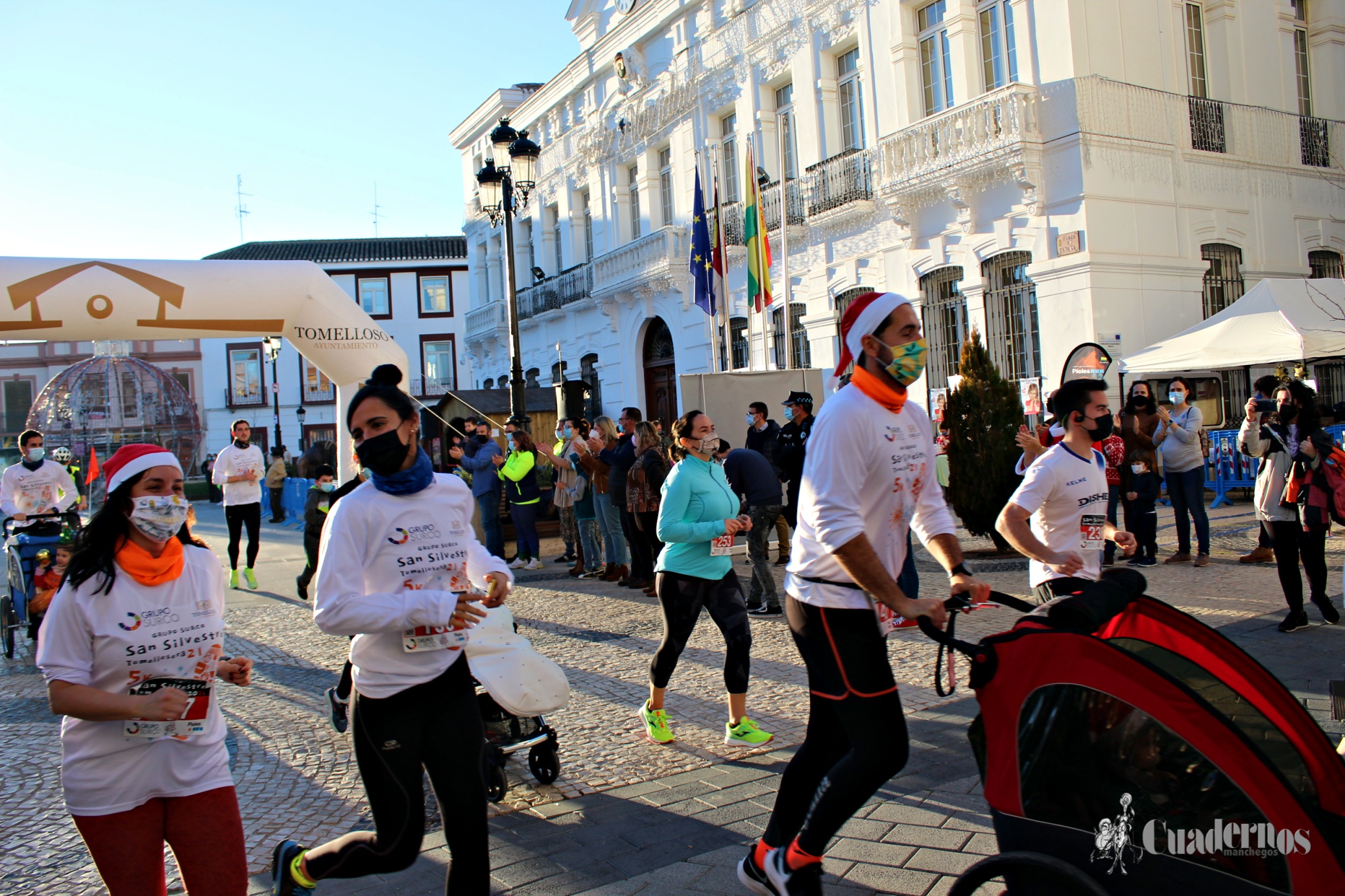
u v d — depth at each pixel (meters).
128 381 35.56
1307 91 17.08
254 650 8.02
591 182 26.12
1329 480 6.55
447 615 2.74
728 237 20.64
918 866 3.49
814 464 2.86
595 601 9.70
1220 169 15.37
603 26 24.66
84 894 3.64
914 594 7.68
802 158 19.06
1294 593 6.65
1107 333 13.89
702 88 21.41
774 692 6.05
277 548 16.91
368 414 2.80
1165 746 2.30
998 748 2.55
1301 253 16.38
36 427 34.25
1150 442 9.59
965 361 10.80
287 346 46.69
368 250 45.81
